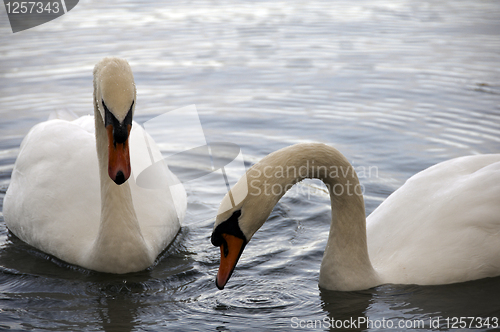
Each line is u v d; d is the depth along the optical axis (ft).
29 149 40.45
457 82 64.39
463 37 82.33
